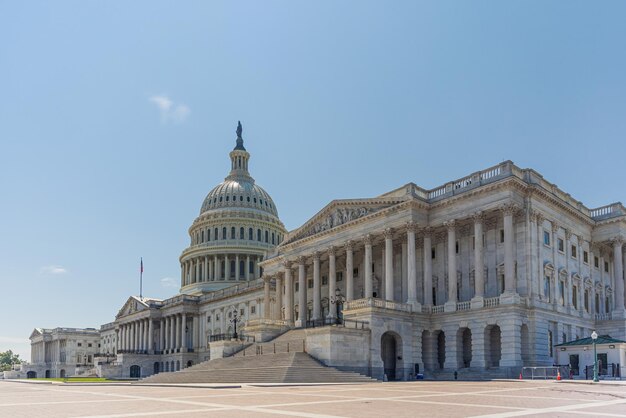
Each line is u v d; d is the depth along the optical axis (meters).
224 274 175.75
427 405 28.47
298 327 92.06
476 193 72.50
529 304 68.12
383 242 86.62
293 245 98.94
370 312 70.31
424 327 75.56
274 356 69.75
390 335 74.44
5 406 31.33
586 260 83.31
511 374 64.31
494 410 25.75
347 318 73.62
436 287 80.06
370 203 83.69
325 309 98.88
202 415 24.28
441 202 76.50
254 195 190.88
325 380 59.44
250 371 63.91
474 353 69.38
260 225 183.62
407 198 77.00
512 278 67.75
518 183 69.38
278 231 189.12
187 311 155.25
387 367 74.81
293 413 24.73
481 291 70.69
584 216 81.81
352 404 29.25
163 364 158.25
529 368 62.53
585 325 78.38
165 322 164.38
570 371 61.19
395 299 84.81
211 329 149.88
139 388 55.34
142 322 170.25
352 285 85.88
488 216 73.88
